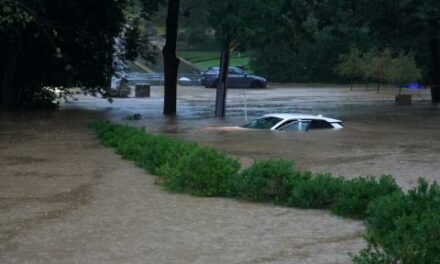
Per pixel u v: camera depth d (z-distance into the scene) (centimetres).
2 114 3041
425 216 725
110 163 1545
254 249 829
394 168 1501
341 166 1527
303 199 1076
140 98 4750
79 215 1008
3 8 2430
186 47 9712
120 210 1045
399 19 3616
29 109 3366
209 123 2736
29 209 1048
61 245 842
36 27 3083
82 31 3403
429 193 878
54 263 768
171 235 894
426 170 1470
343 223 972
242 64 8769
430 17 3412
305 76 7444
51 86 3575
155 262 773
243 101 4397
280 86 6806
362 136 2197
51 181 1298
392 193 961
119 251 816
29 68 3388
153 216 1005
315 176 1201
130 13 3628
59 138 2084
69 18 3338
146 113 3319
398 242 687
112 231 912
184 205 1088
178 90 5809
